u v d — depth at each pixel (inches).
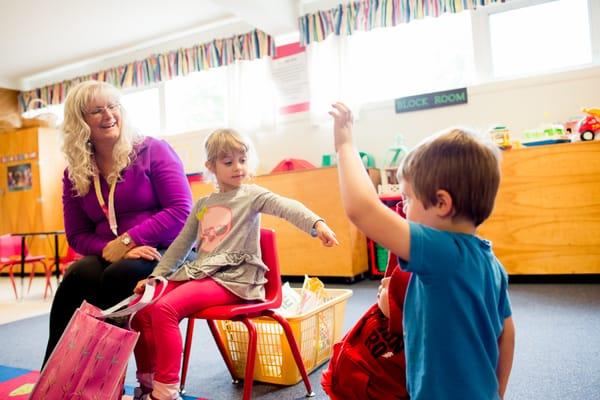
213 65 177.6
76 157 60.0
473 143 27.6
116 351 42.4
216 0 136.5
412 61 148.7
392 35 150.7
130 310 44.3
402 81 150.1
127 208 61.4
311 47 153.8
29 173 211.5
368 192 27.3
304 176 136.0
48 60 206.8
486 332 27.3
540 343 69.2
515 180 114.2
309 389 57.0
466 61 142.2
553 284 110.7
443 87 144.6
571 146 109.6
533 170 112.7
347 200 27.7
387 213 26.7
